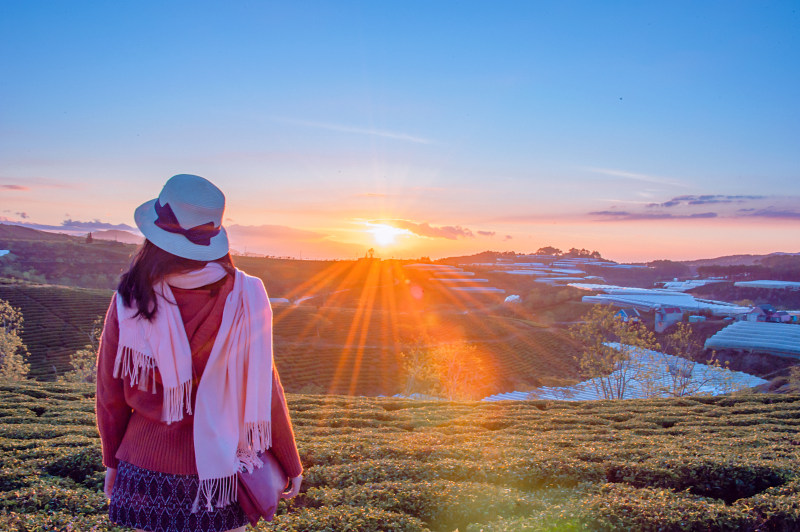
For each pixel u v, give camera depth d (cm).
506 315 13950
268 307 252
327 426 1416
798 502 636
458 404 2072
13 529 480
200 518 232
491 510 623
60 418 1281
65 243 19125
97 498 602
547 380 6775
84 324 7188
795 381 4562
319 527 525
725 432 1302
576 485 773
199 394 232
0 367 4044
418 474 759
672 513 596
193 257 226
